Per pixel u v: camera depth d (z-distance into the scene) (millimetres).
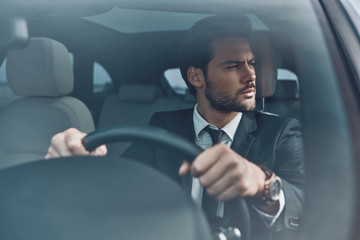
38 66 1327
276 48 1072
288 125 991
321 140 610
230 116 990
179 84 2932
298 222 683
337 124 609
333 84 650
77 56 2678
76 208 411
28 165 507
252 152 964
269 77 1156
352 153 579
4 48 976
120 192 435
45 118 1350
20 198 436
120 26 2553
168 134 553
